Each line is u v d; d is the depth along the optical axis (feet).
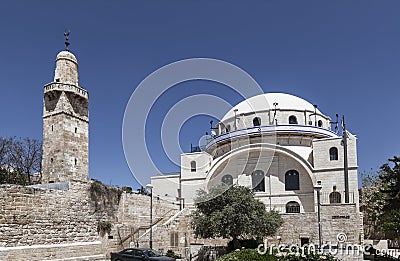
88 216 132.57
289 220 159.12
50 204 118.93
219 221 123.13
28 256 108.37
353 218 152.56
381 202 187.52
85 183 134.21
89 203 134.21
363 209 212.43
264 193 193.16
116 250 136.46
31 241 110.93
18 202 108.99
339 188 182.09
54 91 142.51
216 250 131.34
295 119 208.03
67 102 144.15
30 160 197.98
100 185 139.95
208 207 128.88
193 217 134.41
